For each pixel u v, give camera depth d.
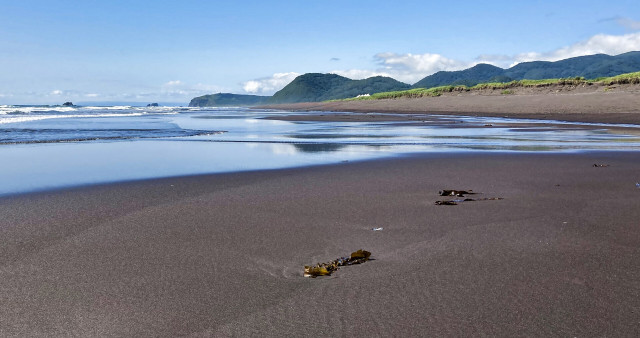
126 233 6.37
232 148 18.06
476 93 85.56
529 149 17.31
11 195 8.92
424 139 21.89
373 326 3.76
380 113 57.28
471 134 24.56
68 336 3.62
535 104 50.97
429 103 71.88
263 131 27.62
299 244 5.98
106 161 14.16
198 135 24.52
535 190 9.52
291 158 14.92
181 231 6.49
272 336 3.62
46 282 4.66
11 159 14.59
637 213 7.45
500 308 4.07
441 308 4.08
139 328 3.76
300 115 53.44
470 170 12.28
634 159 14.27
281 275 4.91
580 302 4.19
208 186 9.99
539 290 4.46
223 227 6.72
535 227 6.71
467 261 5.30
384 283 4.66
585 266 5.11
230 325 3.80
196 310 4.07
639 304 4.14
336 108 86.62
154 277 4.81
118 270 5.00
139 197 8.80
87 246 5.79
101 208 7.84
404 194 9.17
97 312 4.02
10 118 41.19
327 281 4.73
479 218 7.25
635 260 5.29
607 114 37.84
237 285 4.62
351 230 6.63
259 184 10.26
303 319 3.90
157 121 39.78
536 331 3.67
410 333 3.64
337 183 10.40
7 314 3.98
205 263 5.24
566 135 23.39
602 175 11.35
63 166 13.07
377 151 16.91
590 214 7.40
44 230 6.47
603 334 3.62
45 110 74.75
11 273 4.89
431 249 5.76
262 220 7.13
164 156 15.50
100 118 45.28
